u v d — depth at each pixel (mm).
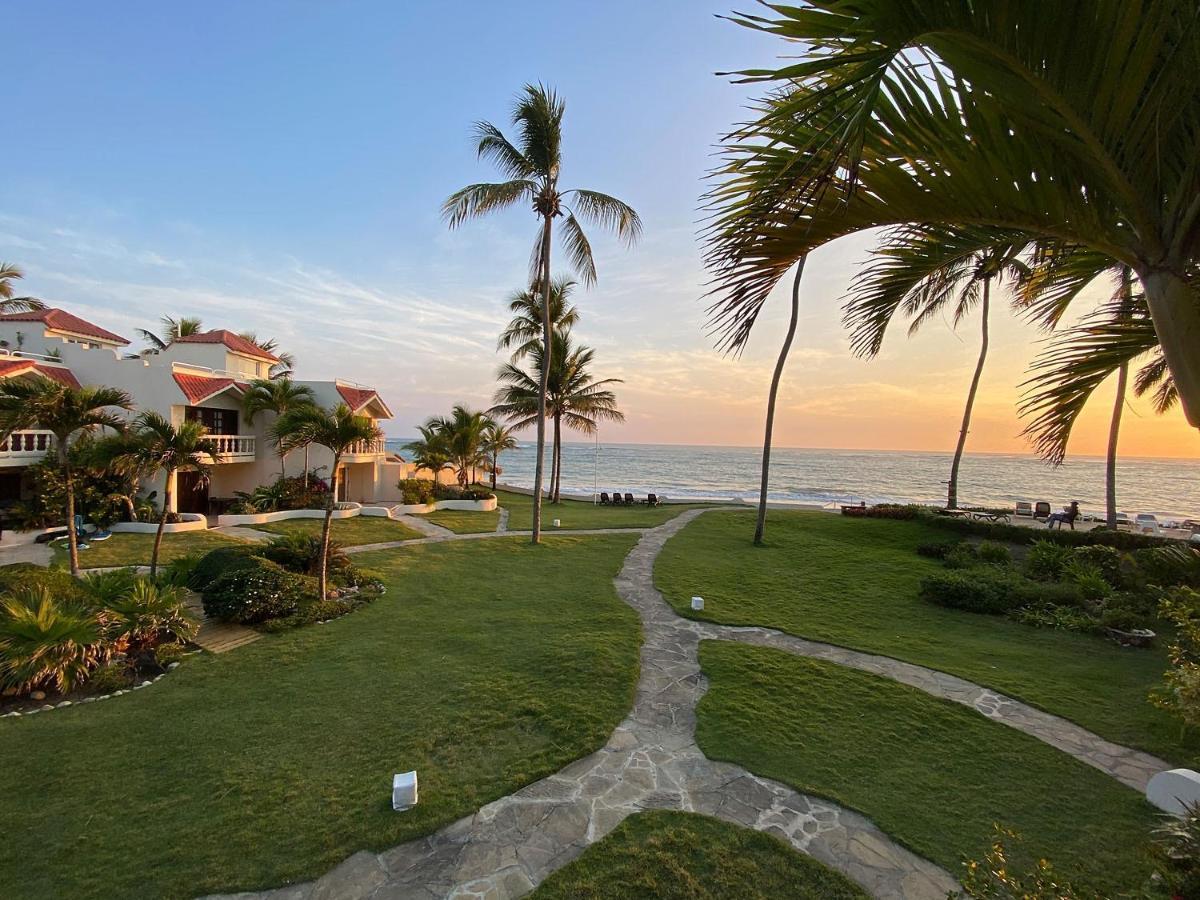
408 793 4918
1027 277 3885
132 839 4555
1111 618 9789
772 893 4039
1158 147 1811
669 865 4297
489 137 16672
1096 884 4109
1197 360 1891
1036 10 1641
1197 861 2949
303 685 7410
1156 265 1985
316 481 22984
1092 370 3521
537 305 26109
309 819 4797
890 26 1651
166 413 19234
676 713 6738
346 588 12062
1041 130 1923
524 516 24062
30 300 27500
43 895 4004
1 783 5293
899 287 3059
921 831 4703
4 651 7027
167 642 8586
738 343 2592
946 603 11289
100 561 13312
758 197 2189
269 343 40344
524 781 5328
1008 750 5980
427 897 4012
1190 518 30703
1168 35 1662
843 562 15039
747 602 11344
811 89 1882
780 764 5668
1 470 17000
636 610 10812
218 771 5488
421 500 25312
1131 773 5605
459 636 9273
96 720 6488
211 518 19375
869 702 7008
